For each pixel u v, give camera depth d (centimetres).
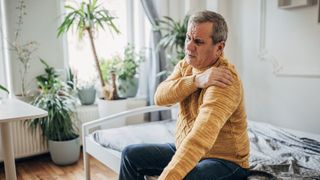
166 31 340
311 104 256
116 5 340
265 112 296
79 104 312
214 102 92
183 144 88
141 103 338
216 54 106
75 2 306
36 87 285
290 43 266
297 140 179
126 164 119
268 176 122
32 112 168
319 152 159
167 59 334
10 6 265
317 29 245
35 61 283
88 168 204
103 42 333
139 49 354
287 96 274
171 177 83
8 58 272
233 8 317
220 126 90
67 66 311
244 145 108
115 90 294
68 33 312
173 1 355
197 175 96
